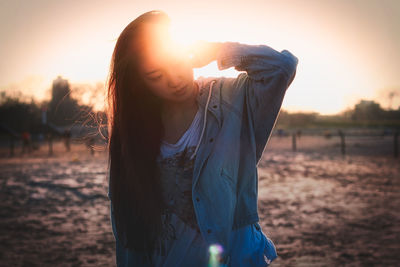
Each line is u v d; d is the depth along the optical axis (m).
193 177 1.25
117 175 1.40
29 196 9.62
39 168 16.92
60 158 23.08
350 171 14.41
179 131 1.32
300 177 12.83
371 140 40.59
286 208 7.71
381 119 124.00
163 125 1.33
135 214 1.34
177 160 1.29
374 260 4.54
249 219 1.30
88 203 8.59
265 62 1.22
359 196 8.98
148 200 1.31
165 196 1.32
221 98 1.29
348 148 28.88
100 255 4.95
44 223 6.72
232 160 1.24
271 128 1.29
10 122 64.50
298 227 6.18
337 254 4.80
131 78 1.30
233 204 1.24
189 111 1.32
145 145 1.32
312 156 22.09
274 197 9.01
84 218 7.09
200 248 1.27
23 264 4.61
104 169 15.90
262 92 1.24
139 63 1.24
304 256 4.74
